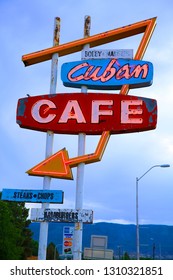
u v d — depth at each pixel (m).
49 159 21.53
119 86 22.77
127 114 21.98
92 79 22.95
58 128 22.27
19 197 20.91
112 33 23.39
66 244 28.47
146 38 23.17
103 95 22.44
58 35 23.95
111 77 22.86
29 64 24.06
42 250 20.39
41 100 22.81
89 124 22.08
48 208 20.69
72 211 20.59
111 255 22.52
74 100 22.52
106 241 22.78
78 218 20.45
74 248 20.17
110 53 23.22
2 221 50.91
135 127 21.75
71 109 22.42
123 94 22.34
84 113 22.27
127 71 22.80
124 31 23.38
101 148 21.50
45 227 20.62
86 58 23.30
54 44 23.73
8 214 52.03
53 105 22.66
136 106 22.05
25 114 22.77
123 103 22.17
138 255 28.41
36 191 20.94
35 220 20.61
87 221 20.42
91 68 23.09
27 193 20.94
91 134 22.41
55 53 23.55
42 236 20.55
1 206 51.66
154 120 21.72
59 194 20.80
